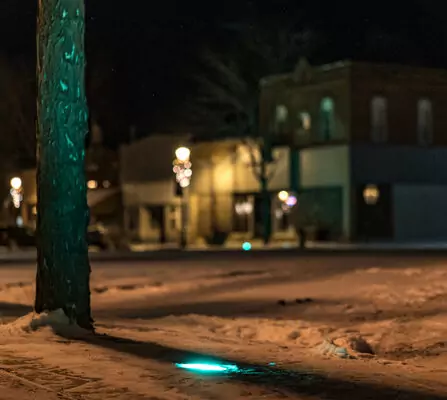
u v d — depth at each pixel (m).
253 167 57.97
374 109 55.28
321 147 56.06
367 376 8.68
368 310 17.41
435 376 8.93
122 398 7.23
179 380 8.08
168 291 23.17
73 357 9.57
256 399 7.24
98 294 22.72
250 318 16.67
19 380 8.09
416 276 25.08
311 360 10.23
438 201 56.91
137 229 72.88
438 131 57.19
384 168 55.16
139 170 72.94
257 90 80.31
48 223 12.21
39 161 12.26
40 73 12.21
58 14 12.12
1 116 81.25
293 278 25.98
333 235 55.59
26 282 26.77
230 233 63.12
